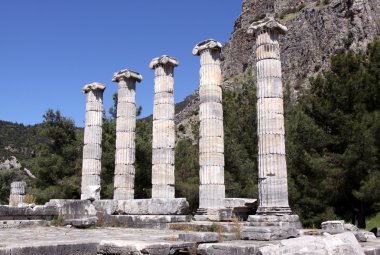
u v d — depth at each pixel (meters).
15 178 67.12
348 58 33.56
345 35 96.19
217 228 18.83
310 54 101.75
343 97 31.55
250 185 34.41
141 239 13.77
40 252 10.47
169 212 23.19
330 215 29.47
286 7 131.25
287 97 42.06
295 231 15.06
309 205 30.52
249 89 39.78
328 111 32.03
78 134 48.00
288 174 31.67
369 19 94.69
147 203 24.00
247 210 22.67
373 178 27.70
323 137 31.56
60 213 22.88
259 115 21.14
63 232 18.03
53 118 47.28
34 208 22.41
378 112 30.12
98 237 15.22
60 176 46.06
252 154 36.62
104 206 25.27
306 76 97.62
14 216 21.62
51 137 46.28
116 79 31.14
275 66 21.41
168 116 27.61
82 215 23.19
